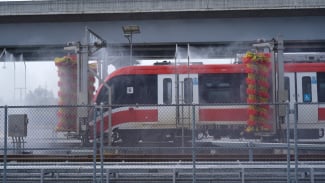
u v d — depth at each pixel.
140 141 20.64
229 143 16.28
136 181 12.37
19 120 15.88
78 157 15.02
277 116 18.03
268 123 18.91
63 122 19.22
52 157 14.94
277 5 34.88
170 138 20.50
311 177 11.97
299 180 12.12
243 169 12.13
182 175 12.37
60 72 20.38
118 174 12.41
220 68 20.92
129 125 20.69
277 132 18.03
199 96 20.78
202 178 12.26
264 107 18.97
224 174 12.25
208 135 20.20
